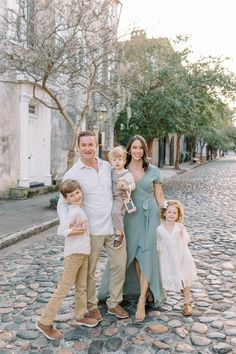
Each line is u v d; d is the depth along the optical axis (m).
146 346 3.62
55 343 3.70
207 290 5.04
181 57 17.44
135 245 4.24
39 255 6.76
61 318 4.21
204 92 17.77
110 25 11.18
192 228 8.90
